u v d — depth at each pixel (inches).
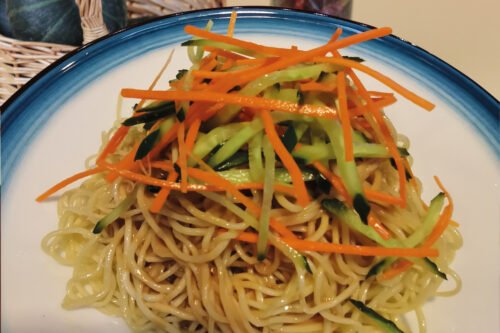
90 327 9.5
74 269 10.0
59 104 11.8
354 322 9.5
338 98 8.8
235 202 9.2
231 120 9.3
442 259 10.2
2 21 15.8
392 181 10.5
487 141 12.1
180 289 9.8
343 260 9.8
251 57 10.2
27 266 9.5
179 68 13.5
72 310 9.5
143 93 8.9
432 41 17.1
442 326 9.7
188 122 8.9
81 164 11.3
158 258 9.9
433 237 9.6
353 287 9.6
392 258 9.4
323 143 9.2
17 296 9.1
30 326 8.9
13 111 11.2
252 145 9.0
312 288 9.5
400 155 10.1
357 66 9.2
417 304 10.0
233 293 9.7
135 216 9.9
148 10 17.7
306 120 9.1
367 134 10.0
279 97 9.0
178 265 9.9
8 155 10.6
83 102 12.1
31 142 11.0
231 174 9.0
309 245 9.1
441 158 12.1
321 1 17.4
